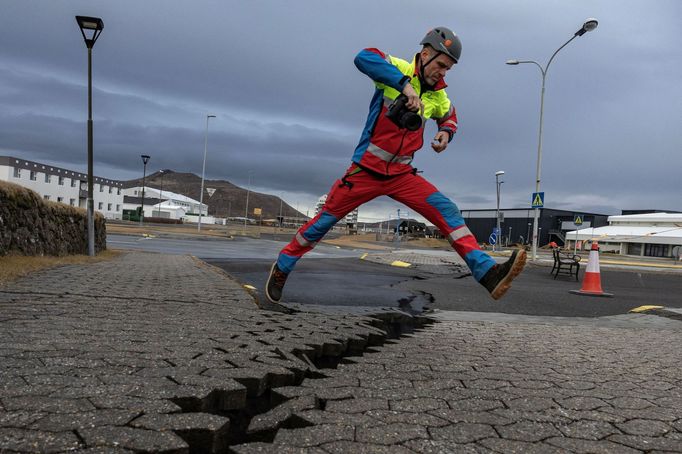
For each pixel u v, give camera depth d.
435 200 3.99
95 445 1.47
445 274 13.57
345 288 8.48
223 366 2.46
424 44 3.76
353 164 4.06
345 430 1.84
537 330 5.00
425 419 2.04
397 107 3.57
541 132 22.09
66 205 11.03
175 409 1.80
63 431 1.55
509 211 101.31
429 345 3.88
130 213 107.25
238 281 7.58
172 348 2.79
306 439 1.73
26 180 65.25
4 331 3.01
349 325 4.30
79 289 5.21
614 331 5.18
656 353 4.00
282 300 6.42
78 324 3.38
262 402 2.25
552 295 9.47
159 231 39.59
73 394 1.90
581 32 19.83
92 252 11.46
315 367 2.93
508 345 4.04
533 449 1.78
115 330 3.26
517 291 9.91
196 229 55.41
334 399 2.24
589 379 2.97
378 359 3.23
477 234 107.06
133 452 1.44
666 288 13.02
